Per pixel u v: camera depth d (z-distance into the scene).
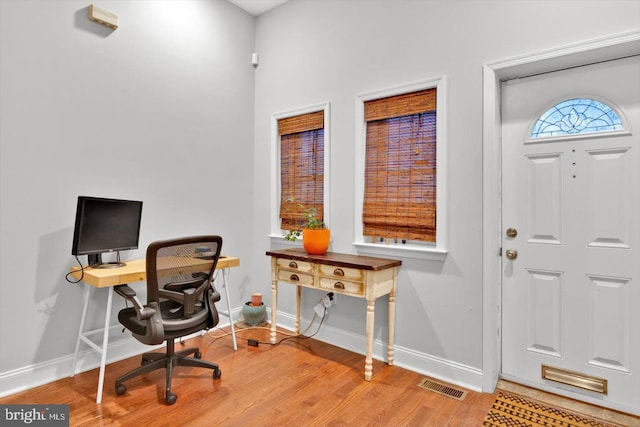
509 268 2.30
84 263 2.43
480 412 1.96
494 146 2.18
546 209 2.17
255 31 3.58
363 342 2.74
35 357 2.22
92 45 2.45
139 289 2.72
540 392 2.17
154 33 2.80
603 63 2.00
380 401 2.07
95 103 2.47
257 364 2.54
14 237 2.14
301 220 3.21
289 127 3.28
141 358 2.62
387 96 2.62
